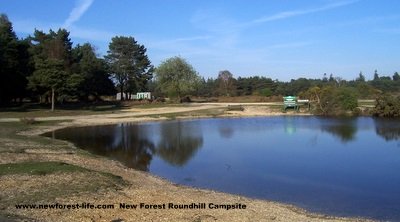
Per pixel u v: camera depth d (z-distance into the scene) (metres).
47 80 69.31
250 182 23.52
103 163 27.31
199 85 116.56
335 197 20.30
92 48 119.44
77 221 13.71
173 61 110.81
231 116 73.81
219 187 22.31
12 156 26.09
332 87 80.88
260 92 130.75
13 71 72.19
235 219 15.28
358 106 77.25
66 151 31.16
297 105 80.69
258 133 48.03
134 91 127.06
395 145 37.97
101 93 106.69
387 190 21.69
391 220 16.70
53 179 19.25
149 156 32.59
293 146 37.66
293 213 17.08
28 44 84.88
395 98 70.38
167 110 81.31
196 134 47.31
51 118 61.88
